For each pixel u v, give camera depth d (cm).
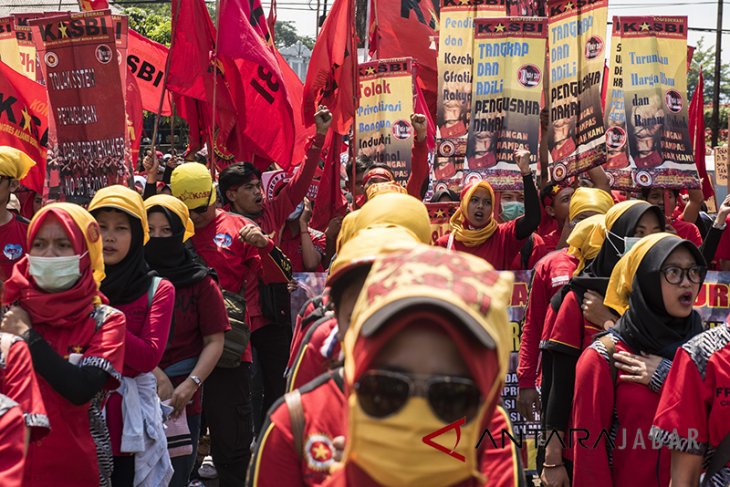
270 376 681
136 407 416
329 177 832
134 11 2681
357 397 152
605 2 710
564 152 730
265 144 825
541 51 720
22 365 307
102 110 640
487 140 718
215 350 502
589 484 372
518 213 806
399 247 225
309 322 375
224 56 778
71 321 367
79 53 640
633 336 376
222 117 812
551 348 443
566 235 648
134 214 431
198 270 506
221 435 558
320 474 228
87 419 372
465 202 668
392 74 861
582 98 723
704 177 1020
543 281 547
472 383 148
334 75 827
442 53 796
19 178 603
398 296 146
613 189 778
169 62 784
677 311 374
